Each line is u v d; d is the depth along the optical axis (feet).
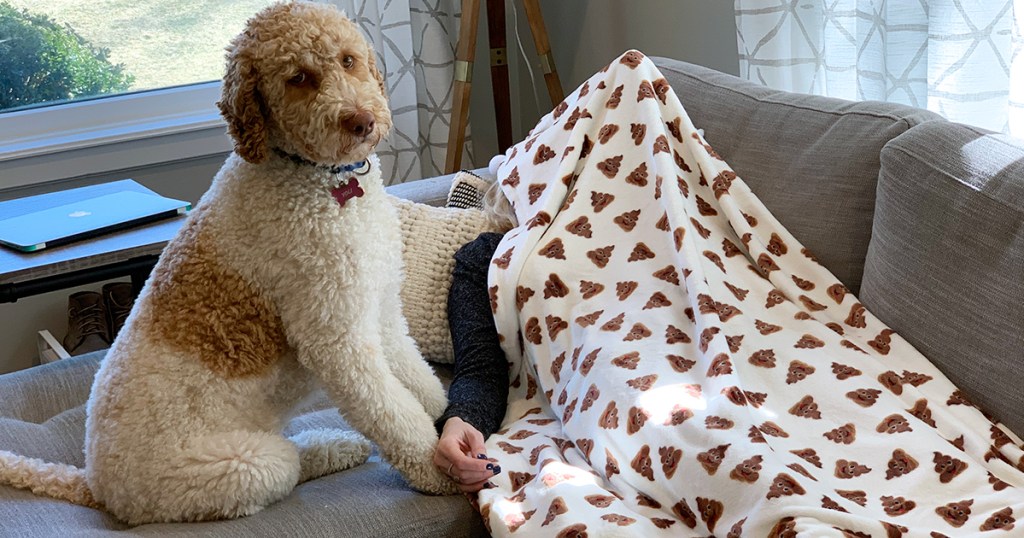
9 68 8.45
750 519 3.37
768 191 5.00
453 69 9.27
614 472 3.92
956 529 3.39
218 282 3.91
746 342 4.33
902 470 3.66
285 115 3.66
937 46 5.53
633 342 4.38
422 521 3.96
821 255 4.73
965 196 3.98
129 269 5.42
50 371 5.33
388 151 8.98
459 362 4.92
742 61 6.74
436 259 5.43
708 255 4.71
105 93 8.87
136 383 3.83
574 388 4.46
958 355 3.95
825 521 3.24
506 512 3.89
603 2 9.02
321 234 3.84
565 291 4.84
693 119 5.57
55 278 5.22
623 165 5.16
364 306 3.98
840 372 4.10
